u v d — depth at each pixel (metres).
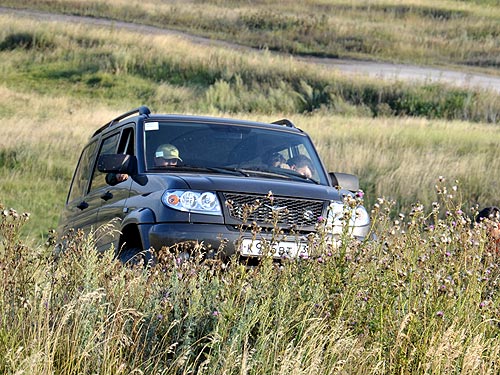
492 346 14.03
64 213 27.67
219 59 115.88
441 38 161.00
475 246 15.27
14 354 11.96
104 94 106.25
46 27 127.75
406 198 49.66
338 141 67.81
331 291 14.42
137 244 20.14
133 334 13.24
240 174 21.16
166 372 12.38
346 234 15.23
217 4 185.88
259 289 13.91
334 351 12.91
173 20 161.12
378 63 139.50
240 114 93.75
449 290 13.94
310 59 139.75
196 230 18.48
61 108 94.00
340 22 166.00
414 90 105.62
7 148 65.12
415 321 13.64
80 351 12.47
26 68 115.06
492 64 147.62
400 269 14.60
